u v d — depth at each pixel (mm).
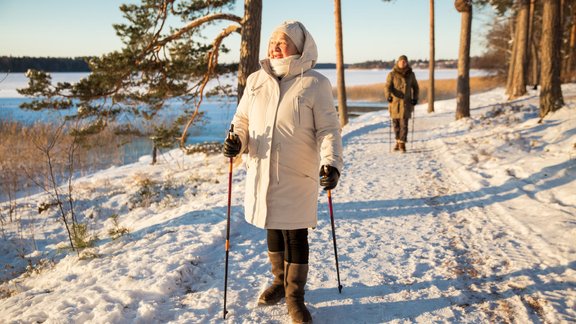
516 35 20719
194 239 4094
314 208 2627
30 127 14898
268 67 2590
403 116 8805
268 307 2805
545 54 9727
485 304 2766
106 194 8070
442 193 5676
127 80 8906
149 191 7648
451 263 3457
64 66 99375
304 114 2498
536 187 5375
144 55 8773
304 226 2557
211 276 3359
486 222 4430
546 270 3186
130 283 3139
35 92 7770
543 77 9828
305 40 2553
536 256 3469
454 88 45094
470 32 12828
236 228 4496
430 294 2943
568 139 7387
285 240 2652
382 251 3783
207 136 19094
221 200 5668
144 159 14250
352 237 4172
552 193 5098
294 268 2600
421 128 12984
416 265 3441
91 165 12977
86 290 3090
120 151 15422
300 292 2621
